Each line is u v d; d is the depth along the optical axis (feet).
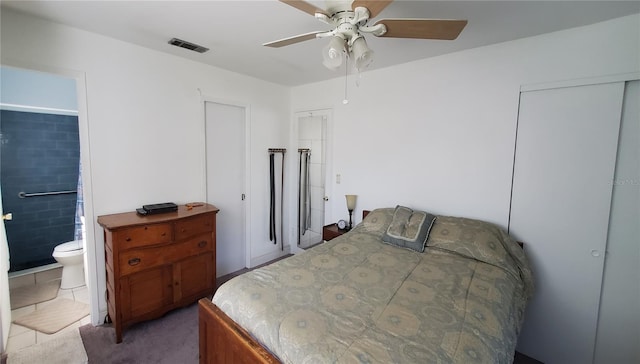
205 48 8.23
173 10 6.00
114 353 6.78
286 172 13.25
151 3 5.73
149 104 8.54
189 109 9.48
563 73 6.64
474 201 8.14
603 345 6.53
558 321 6.99
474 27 6.49
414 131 9.21
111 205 8.00
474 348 3.70
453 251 7.03
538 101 7.02
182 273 8.27
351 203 10.52
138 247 7.31
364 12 4.31
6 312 7.25
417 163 9.21
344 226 10.50
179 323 8.00
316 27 6.73
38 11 6.15
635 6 5.48
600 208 6.38
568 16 5.91
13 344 7.00
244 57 8.96
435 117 8.73
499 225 7.73
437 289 5.26
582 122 6.49
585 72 6.38
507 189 7.57
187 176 9.62
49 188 11.45
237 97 10.84
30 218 11.12
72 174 11.93
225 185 11.04
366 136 10.44
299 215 13.16
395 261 6.60
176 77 9.07
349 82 10.82
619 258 6.28
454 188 8.50
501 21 6.18
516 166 7.41
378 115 10.05
